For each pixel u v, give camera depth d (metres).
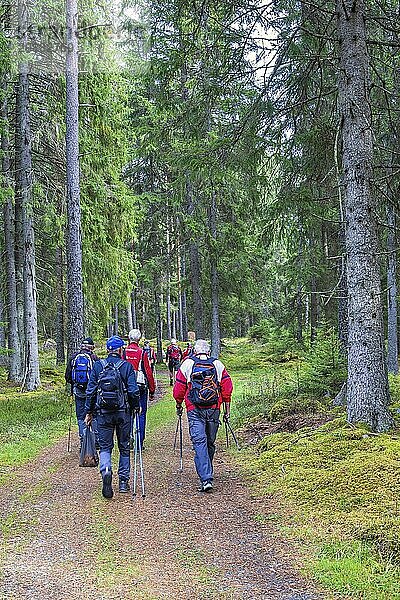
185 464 8.88
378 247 8.20
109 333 43.06
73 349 15.91
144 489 7.32
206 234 24.03
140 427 9.93
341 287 11.84
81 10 17.05
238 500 6.66
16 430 11.82
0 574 4.66
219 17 9.91
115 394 7.18
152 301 40.16
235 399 16.66
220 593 4.26
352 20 8.38
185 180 11.12
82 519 6.16
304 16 9.45
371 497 5.89
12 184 17.45
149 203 28.97
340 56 8.45
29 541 5.47
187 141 11.95
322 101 10.27
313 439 8.19
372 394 7.96
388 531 5.05
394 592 4.12
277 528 5.61
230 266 25.94
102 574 4.64
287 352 29.31
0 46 15.48
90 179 18.50
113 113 18.59
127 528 5.82
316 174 10.51
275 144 10.35
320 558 4.78
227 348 37.91
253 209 11.36
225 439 10.52
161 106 10.98
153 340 47.47
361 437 7.53
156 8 10.38
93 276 19.00
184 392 7.59
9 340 23.25
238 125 10.42
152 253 31.38
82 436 9.24
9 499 7.00
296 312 18.09
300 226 11.41
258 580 4.47
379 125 9.67
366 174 8.16
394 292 20.22
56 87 17.78
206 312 32.34
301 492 6.46
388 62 9.70
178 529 5.74
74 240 16.06
